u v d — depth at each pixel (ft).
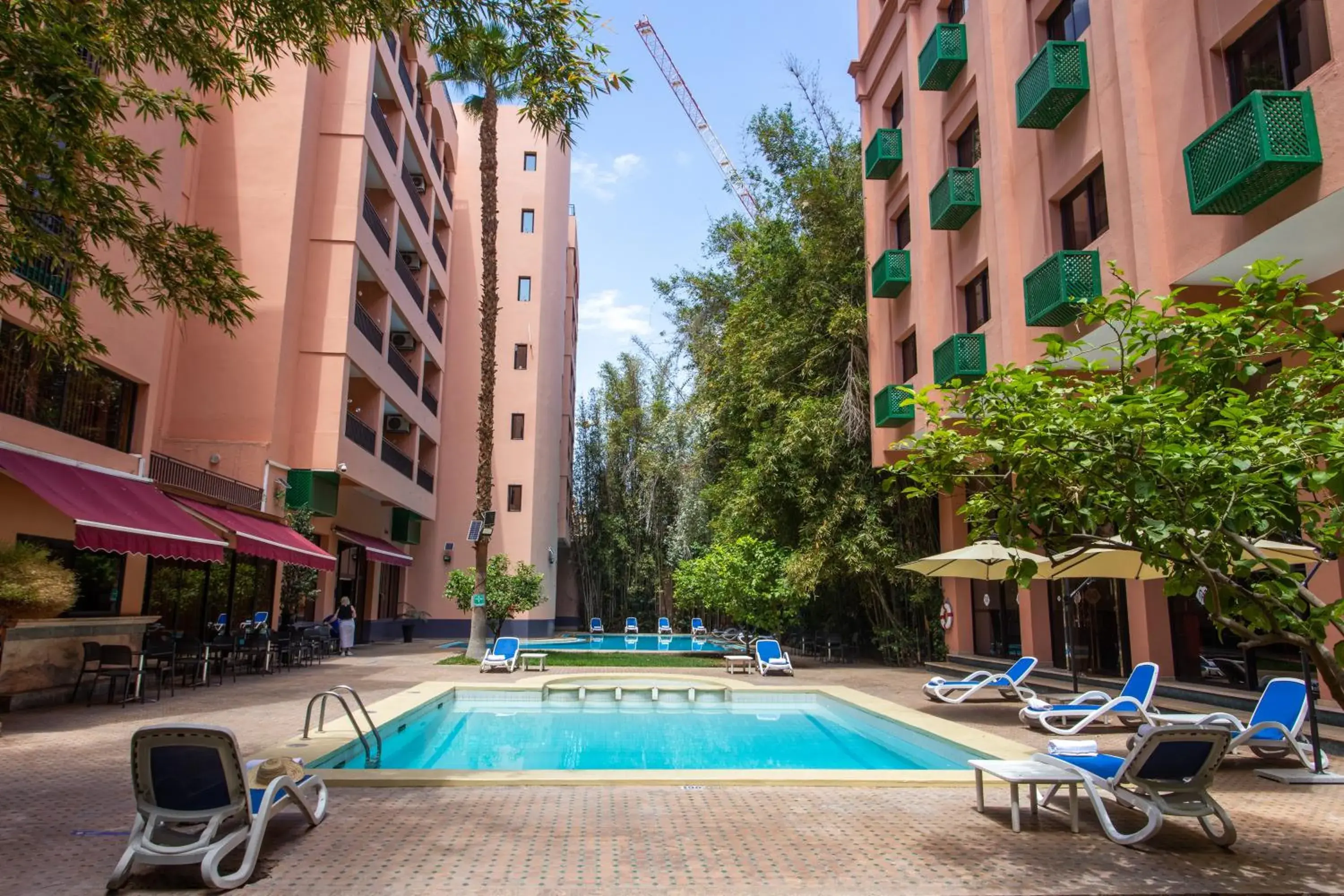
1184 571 15.06
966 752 28.66
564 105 24.38
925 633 69.56
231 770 15.39
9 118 16.90
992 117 51.62
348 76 73.05
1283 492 13.85
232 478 61.57
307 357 68.33
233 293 23.09
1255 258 31.53
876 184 71.92
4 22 16.76
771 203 89.35
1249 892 14.98
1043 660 53.62
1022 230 48.80
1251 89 32.04
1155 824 17.46
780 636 79.61
